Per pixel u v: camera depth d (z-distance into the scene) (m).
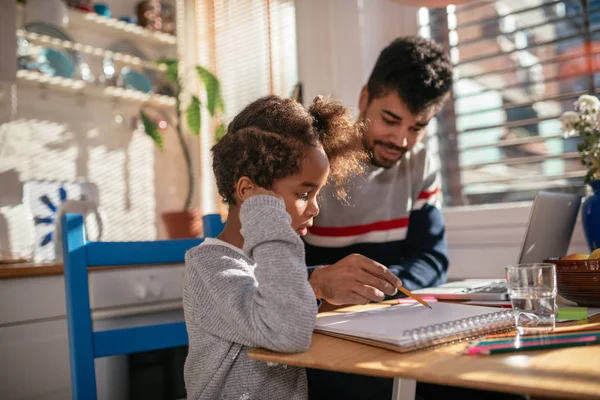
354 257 0.90
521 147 1.89
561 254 1.33
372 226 1.38
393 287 0.86
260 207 0.72
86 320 1.00
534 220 1.13
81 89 2.70
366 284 0.85
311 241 1.36
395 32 2.16
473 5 2.01
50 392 1.58
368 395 1.08
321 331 0.73
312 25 2.30
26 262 1.87
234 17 2.89
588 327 0.67
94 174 2.84
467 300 0.97
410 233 1.45
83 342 0.99
